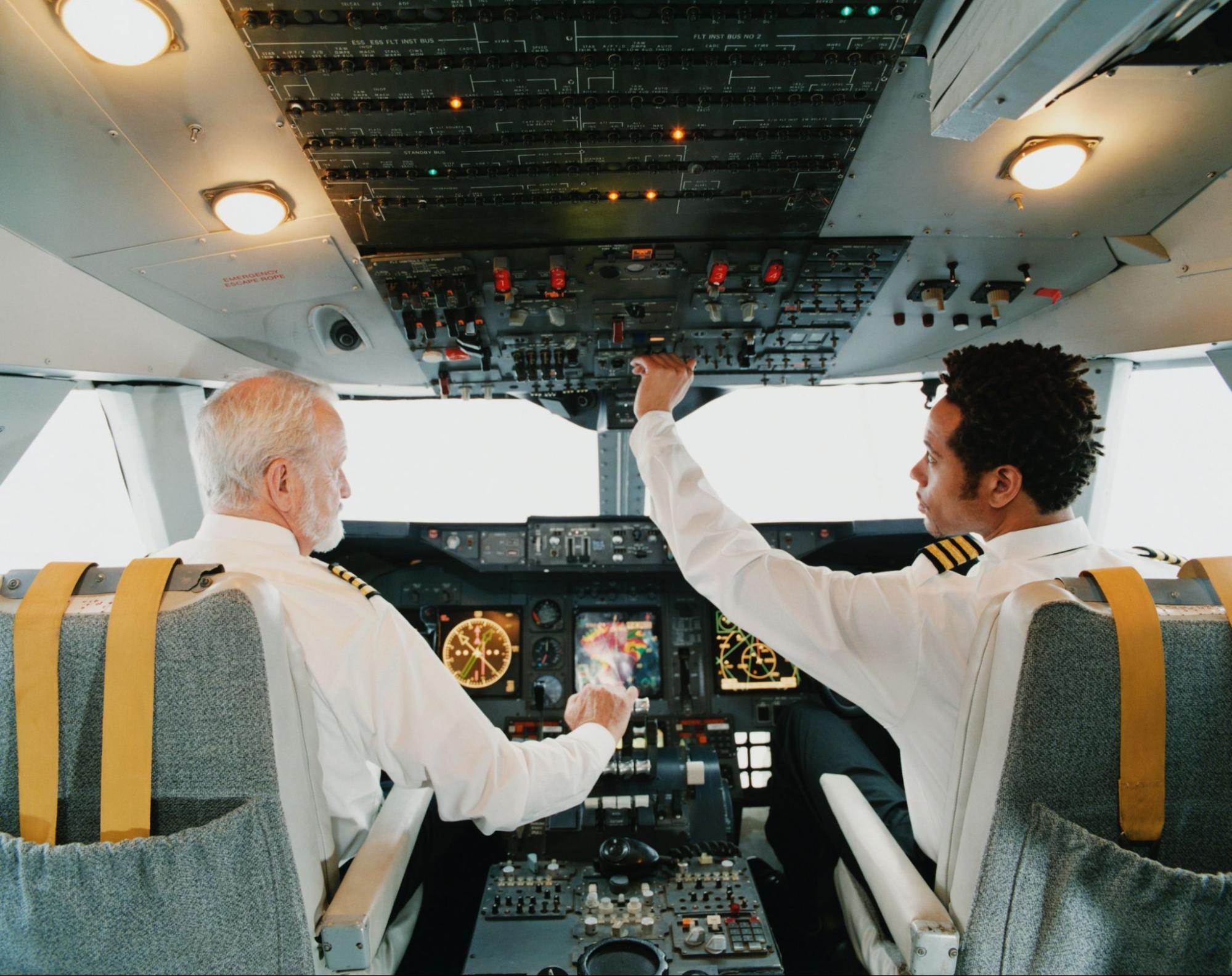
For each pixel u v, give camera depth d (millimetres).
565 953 1979
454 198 1901
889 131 1712
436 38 1402
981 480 1422
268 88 1513
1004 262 2361
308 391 1589
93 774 1176
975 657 1251
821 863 2771
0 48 1377
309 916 1300
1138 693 1134
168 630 1125
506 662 3400
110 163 1728
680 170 1817
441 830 2637
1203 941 1147
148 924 1140
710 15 1377
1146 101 1606
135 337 2494
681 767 2729
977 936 1253
